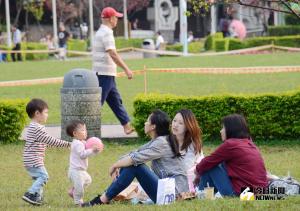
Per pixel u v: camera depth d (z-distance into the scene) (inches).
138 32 5196.9
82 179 920.3
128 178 885.2
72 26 5305.1
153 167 912.3
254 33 4906.5
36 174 930.7
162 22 5260.8
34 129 928.9
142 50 3385.8
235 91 2068.2
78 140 927.0
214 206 831.1
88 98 1338.6
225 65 2748.5
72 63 3161.9
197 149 967.6
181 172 911.0
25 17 5221.5
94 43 1386.6
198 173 920.3
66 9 5157.5
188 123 960.9
